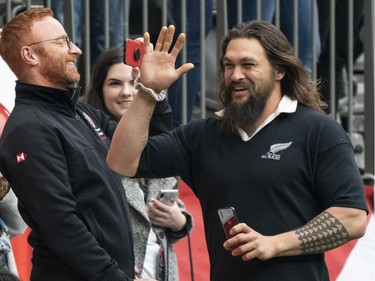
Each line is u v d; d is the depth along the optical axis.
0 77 18.88
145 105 14.22
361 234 14.18
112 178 15.48
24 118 15.03
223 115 14.59
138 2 23.16
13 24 15.68
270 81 14.48
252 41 14.48
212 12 23.47
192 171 14.85
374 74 23.84
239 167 14.33
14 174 14.86
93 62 22.12
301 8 23.78
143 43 14.16
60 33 15.70
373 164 23.70
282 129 14.40
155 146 14.70
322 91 24.62
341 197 14.12
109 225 15.16
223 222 13.94
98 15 22.02
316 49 23.97
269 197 14.20
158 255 17.47
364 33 23.94
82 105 16.53
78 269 14.80
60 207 14.72
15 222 16.48
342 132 14.46
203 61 22.61
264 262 14.18
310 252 14.02
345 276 22.22
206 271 21.06
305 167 14.25
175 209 17.30
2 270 16.02
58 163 14.90
